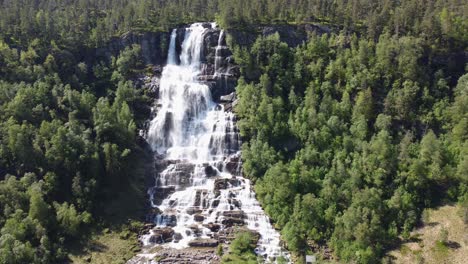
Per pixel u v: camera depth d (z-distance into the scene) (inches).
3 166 4776.1
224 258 4205.2
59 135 4852.4
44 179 4662.9
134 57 6407.5
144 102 6043.3
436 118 5083.7
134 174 5255.9
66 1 7805.1
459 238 4141.2
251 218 4714.6
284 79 5767.7
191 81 6254.9
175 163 5403.5
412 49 5452.8
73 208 4488.2
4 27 6314.0
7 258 3870.6
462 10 6141.7
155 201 5054.1
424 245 4151.1
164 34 6638.8
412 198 4510.3
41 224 4301.2
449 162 4665.4
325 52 5964.6
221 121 5753.0
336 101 5359.3
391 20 6077.8
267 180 4852.4
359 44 5738.2
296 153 5073.8
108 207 4808.1
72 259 4202.8
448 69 5526.6
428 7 6186.0
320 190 4655.5
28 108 5187.0
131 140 5452.8
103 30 6520.7
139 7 7180.1
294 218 4478.3
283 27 6397.6
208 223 4685.0
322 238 4375.0
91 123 5359.3
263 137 5280.5
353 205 4377.5
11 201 4367.6
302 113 5310.0
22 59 5826.8
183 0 7519.7
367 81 5423.2
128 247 4392.2
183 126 5831.7
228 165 5344.5
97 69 6117.1
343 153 4877.0
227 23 6417.3
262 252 4315.9
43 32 6358.3
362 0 6752.0
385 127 5036.9
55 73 5664.4
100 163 4938.5
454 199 4503.0
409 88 5196.9
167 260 4197.8
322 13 6688.0
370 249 4087.1
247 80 6018.7
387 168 4682.6
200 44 6461.6
